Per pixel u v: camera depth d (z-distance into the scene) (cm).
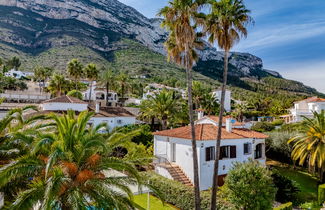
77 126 1131
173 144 2531
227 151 2405
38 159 1016
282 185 2189
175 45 1830
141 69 16312
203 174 2177
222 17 1730
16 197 945
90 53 16712
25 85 8775
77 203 873
